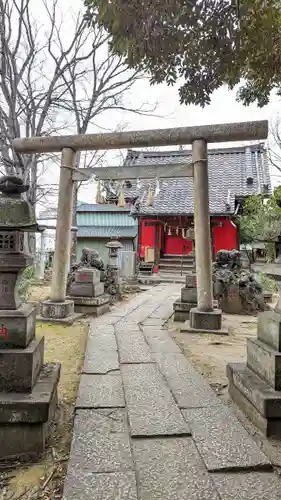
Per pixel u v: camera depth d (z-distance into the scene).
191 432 2.53
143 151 24.22
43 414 2.28
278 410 2.49
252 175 19.92
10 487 2.00
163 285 15.43
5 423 2.29
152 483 1.94
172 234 19.67
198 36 3.80
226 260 9.23
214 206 17.88
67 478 1.97
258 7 3.61
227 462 2.14
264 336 2.94
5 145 10.73
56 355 4.65
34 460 2.27
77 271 7.98
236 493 1.87
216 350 5.02
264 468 2.11
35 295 9.91
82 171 7.29
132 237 20.45
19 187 2.73
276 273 2.76
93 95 13.70
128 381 3.62
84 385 3.49
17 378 2.44
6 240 2.65
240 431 2.56
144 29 3.56
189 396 3.24
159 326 6.72
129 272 16.98
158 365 4.20
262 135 6.44
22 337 2.54
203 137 6.61
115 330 6.22
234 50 4.06
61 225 7.09
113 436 2.47
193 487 1.92
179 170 7.00
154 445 2.35
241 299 8.45
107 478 1.98
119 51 3.98
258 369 2.93
